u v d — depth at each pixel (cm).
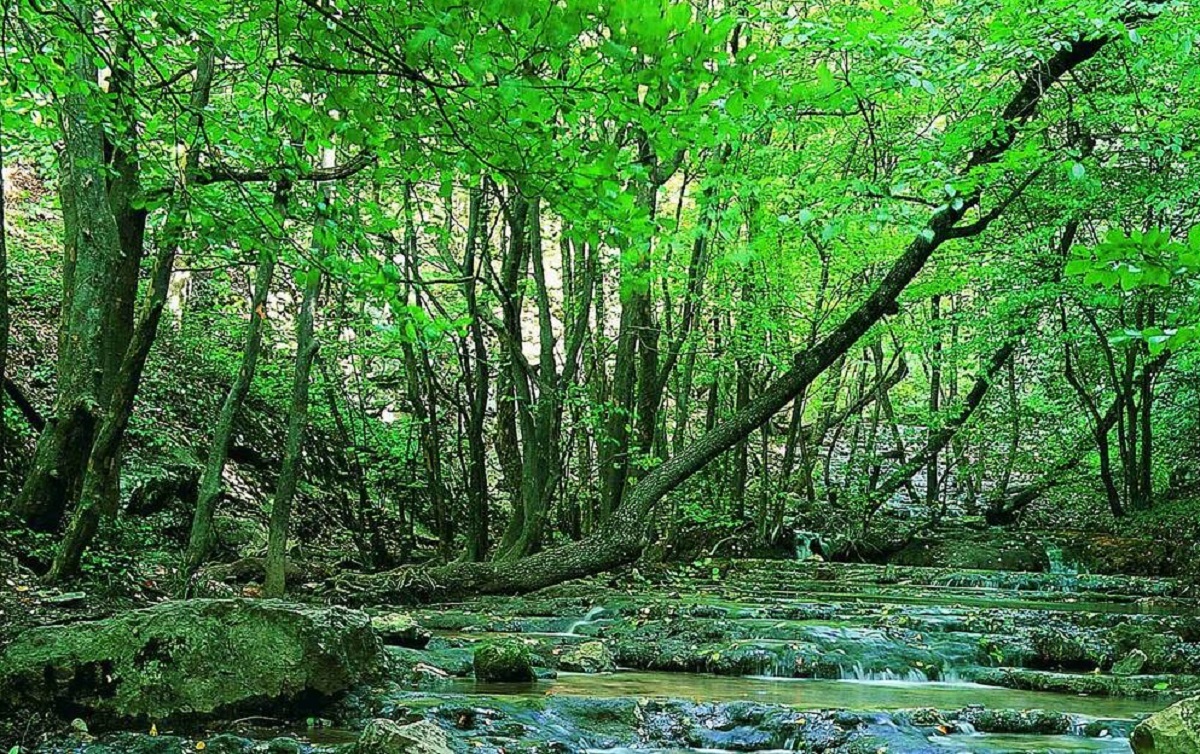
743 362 1639
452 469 1692
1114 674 775
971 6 873
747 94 379
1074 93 1170
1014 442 2062
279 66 438
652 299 1497
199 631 535
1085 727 582
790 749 557
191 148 568
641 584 1343
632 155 628
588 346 1537
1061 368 2098
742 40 1050
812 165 1308
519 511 1392
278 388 1493
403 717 541
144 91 559
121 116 550
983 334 1777
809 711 591
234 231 501
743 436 1084
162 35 515
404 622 767
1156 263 385
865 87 872
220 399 1566
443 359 1578
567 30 345
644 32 346
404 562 1454
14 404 1055
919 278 1708
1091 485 2114
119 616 544
